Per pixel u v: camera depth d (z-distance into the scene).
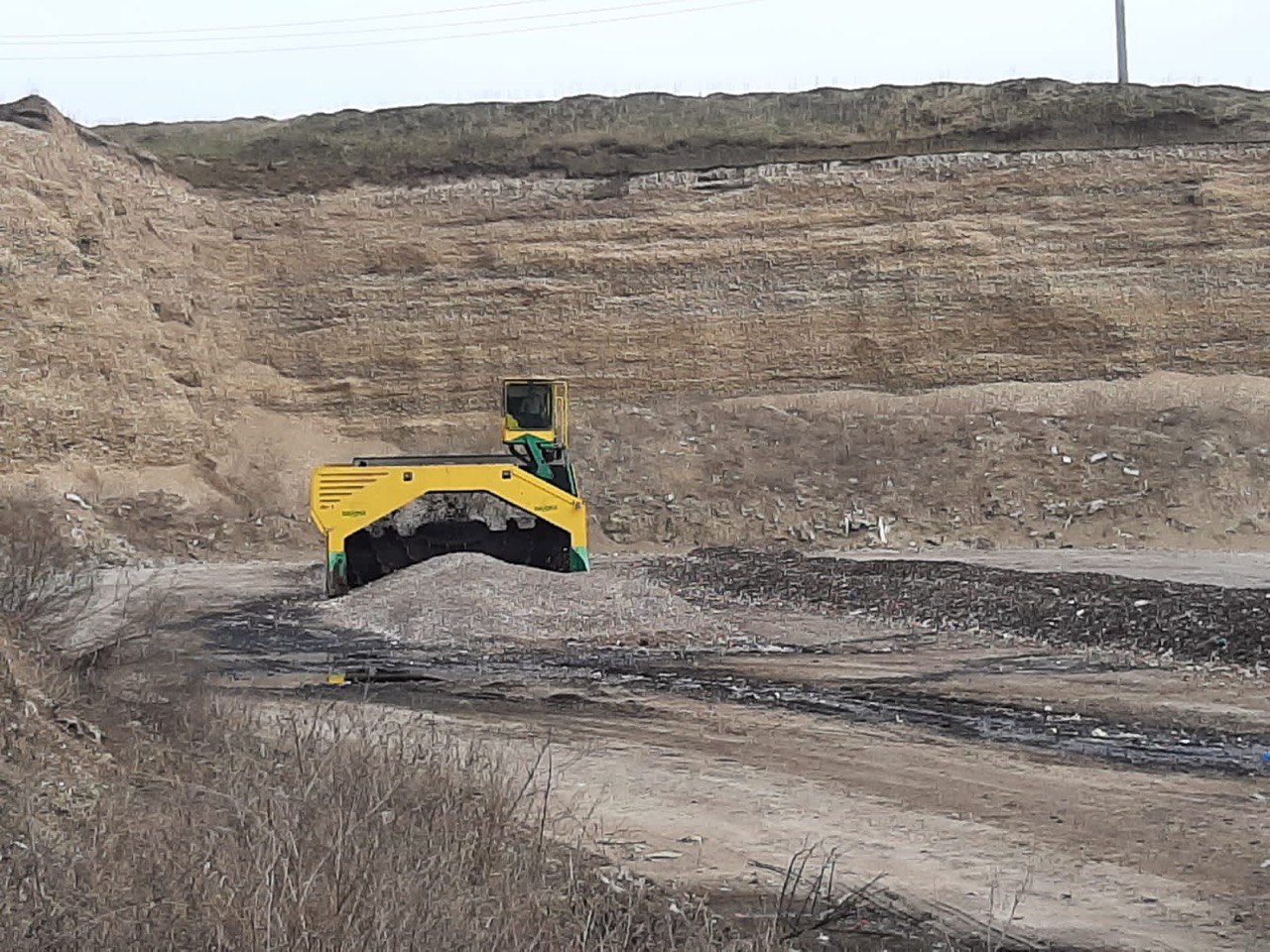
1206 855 8.38
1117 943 6.91
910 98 54.72
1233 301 43.34
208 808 6.91
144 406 38.78
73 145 41.28
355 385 43.84
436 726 12.09
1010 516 34.62
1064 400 41.34
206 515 35.78
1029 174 44.88
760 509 35.81
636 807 9.60
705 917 6.70
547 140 48.66
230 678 14.93
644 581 21.98
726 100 56.47
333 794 7.17
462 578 20.33
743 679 14.95
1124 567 27.25
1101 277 43.75
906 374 43.53
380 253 45.00
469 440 42.78
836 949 6.76
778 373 43.88
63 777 7.09
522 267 44.78
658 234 45.09
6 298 36.38
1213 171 44.44
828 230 44.81
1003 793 9.91
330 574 21.98
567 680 14.95
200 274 44.09
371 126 53.22
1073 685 14.14
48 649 9.49
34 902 5.46
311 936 5.28
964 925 7.16
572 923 6.20
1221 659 15.15
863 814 9.40
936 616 19.36
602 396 43.81
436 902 5.73
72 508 33.09
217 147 49.16
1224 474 34.91
